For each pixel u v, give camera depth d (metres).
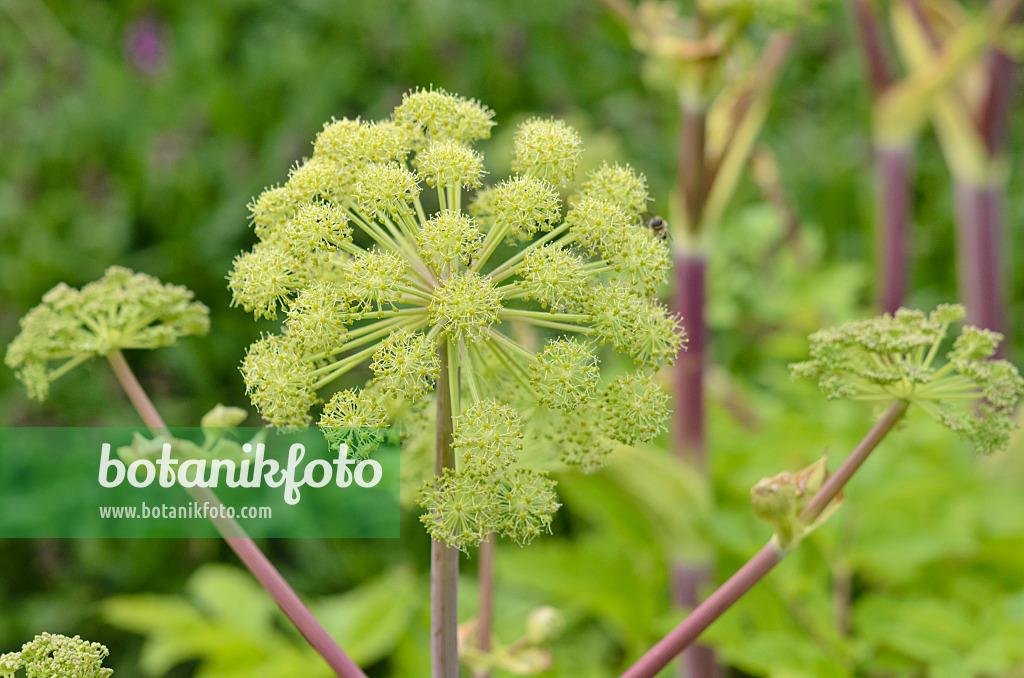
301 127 2.61
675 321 0.86
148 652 1.23
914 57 1.72
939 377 0.86
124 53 2.84
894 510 1.16
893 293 1.72
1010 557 1.20
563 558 1.15
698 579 1.17
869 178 2.56
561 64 3.01
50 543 1.91
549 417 0.88
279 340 0.85
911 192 2.72
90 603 1.88
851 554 1.13
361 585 1.82
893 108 1.66
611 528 1.26
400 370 0.83
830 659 1.04
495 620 1.20
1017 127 2.82
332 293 0.84
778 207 1.80
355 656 1.14
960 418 0.86
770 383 1.77
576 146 0.86
